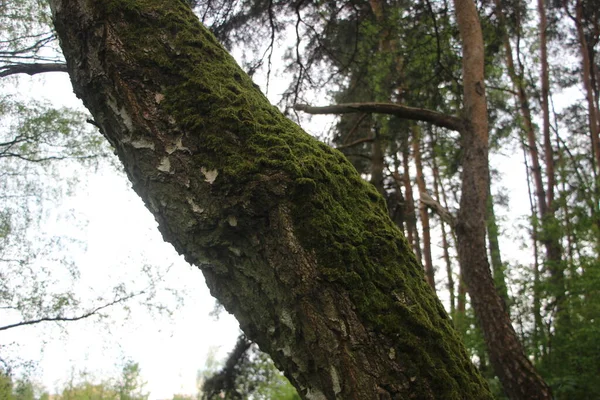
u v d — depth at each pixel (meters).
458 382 0.99
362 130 8.67
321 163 1.12
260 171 1.05
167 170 1.10
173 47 1.16
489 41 7.07
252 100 1.18
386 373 0.95
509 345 4.96
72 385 24.67
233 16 6.29
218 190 1.06
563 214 8.17
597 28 14.24
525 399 4.81
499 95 8.75
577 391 6.26
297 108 5.84
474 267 5.24
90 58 1.17
